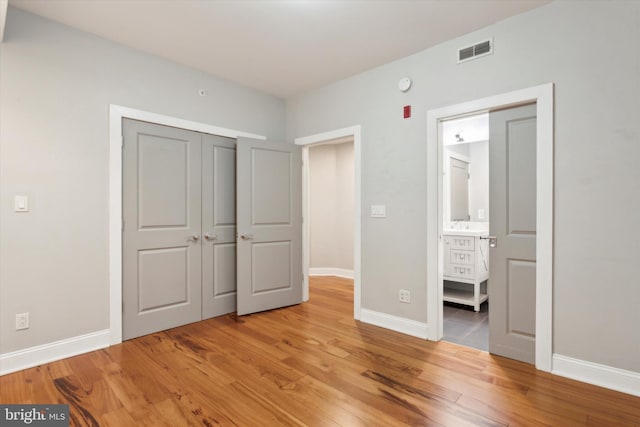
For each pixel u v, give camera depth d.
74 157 2.54
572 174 2.14
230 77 3.48
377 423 1.71
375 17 2.39
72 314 2.53
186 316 3.23
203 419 1.75
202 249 3.37
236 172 3.64
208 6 2.27
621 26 1.99
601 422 1.71
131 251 2.86
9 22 2.27
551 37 2.22
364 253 3.31
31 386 2.06
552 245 2.21
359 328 3.12
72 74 2.54
